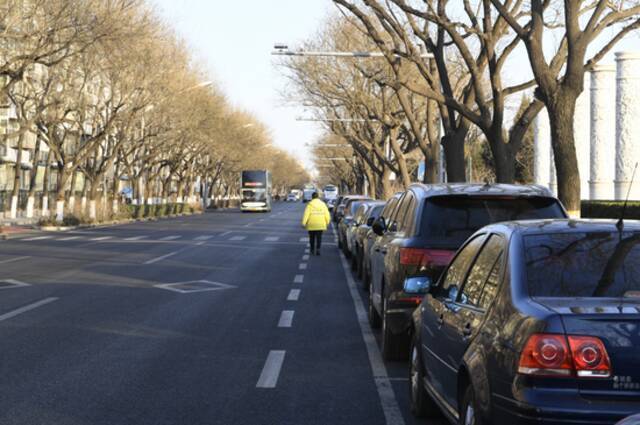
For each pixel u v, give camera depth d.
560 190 18.11
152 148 69.12
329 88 45.72
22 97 45.91
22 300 15.19
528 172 70.00
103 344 10.85
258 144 106.88
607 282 5.19
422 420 7.43
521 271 5.34
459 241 9.31
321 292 17.20
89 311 13.88
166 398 8.06
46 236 38.91
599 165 40.47
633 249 5.47
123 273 20.59
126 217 60.94
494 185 10.03
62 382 8.66
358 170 95.75
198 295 16.34
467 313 5.96
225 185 137.12
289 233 42.78
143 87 50.03
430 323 7.06
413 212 9.87
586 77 44.28
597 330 4.61
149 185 81.31
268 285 18.39
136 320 12.98
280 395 8.30
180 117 63.22
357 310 14.55
